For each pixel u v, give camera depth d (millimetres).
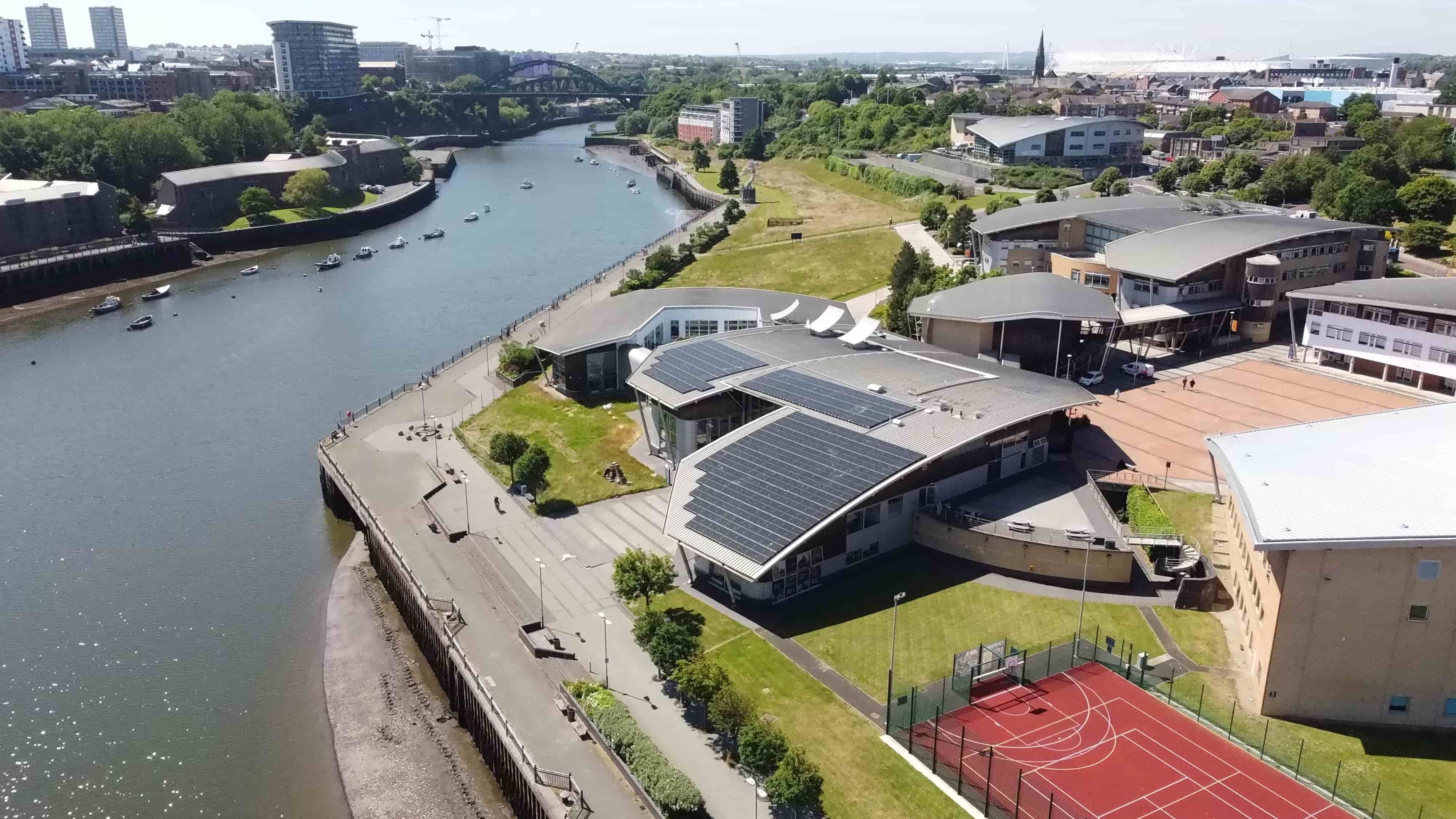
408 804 81062
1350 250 176000
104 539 123000
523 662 90812
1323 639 76812
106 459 145875
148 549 120938
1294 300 170375
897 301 172625
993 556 101125
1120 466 121125
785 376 122688
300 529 126375
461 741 88625
